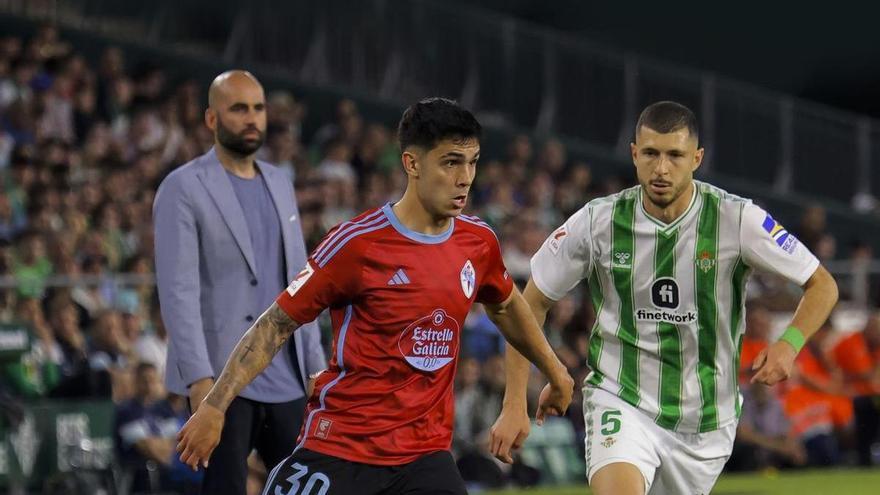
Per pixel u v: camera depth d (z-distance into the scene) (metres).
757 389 42.94
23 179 43.72
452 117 15.06
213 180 20.70
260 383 20.41
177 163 49.12
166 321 20.19
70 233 39.94
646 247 18.28
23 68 50.12
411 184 15.44
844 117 70.38
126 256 42.56
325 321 36.19
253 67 63.84
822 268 18.17
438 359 15.59
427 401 15.59
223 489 20.14
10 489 30.61
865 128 70.38
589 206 18.70
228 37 64.56
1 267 36.50
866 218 68.50
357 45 65.94
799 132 69.69
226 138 20.80
